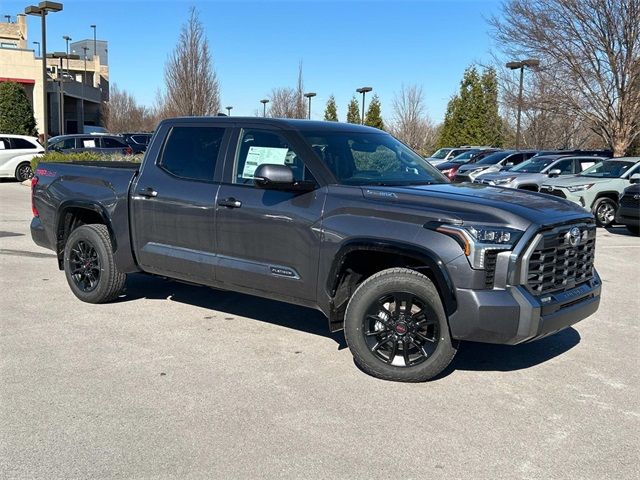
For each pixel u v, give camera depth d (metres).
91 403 4.29
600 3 23.12
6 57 42.66
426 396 4.50
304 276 5.09
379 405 4.34
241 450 3.69
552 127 34.12
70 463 3.52
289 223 5.11
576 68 24.30
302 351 5.40
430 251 4.44
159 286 7.65
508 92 28.53
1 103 37.88
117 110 64.88
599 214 15.24
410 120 49.66
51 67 51.94
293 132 5.37
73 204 6.67
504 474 3.49
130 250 6.30
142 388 4.55
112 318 6.25
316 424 4.04
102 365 4.98
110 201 6.36
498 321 4.34
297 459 3.60
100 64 75.25
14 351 5.25
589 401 4.49
